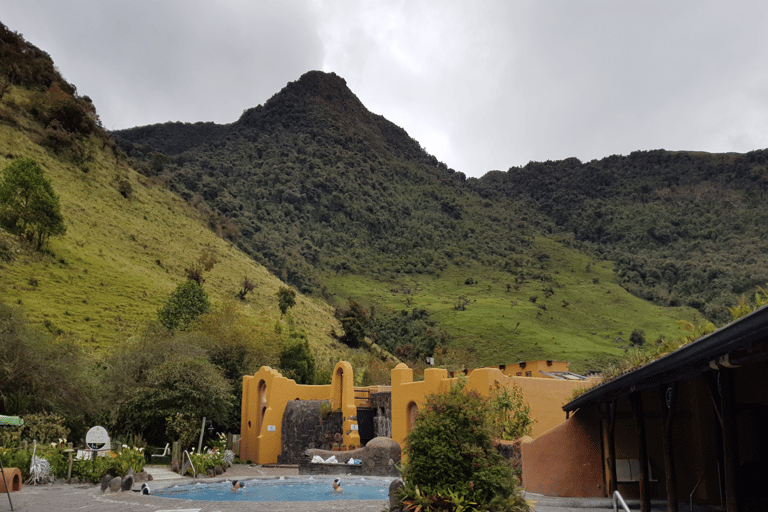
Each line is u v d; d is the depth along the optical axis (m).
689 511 9.61
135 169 120.81
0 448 17.62
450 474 8.98
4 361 23.55
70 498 13.38
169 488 17.86
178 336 38.06
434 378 21.39
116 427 28.70
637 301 154.25
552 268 196.00
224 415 30.64
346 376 27.48
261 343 42.56
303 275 153.38
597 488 12.57
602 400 11.77
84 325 52.12
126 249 80.06
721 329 4.80
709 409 10.93
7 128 86.50
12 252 59.31
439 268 196.12
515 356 101.06
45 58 114.25
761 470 8.78
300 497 17.02
